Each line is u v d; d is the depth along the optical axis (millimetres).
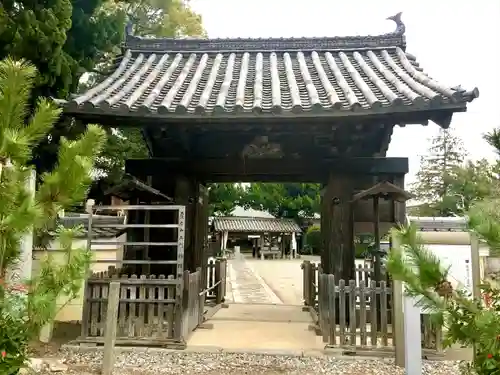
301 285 16875
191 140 7211
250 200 44438
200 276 7477
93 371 5129
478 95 5426
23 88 2928
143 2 12727
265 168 7203
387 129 6535
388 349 5586
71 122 7344
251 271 23984
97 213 10398
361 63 7996
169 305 5973
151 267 7141
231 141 7242
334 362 5457
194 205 7441
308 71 7887
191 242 7340
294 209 43938
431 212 27234
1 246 2934
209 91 6898
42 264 3463
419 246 2992
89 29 8352
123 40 8945
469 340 2945
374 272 6504
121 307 5992
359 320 5734
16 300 3330
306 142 7090
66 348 5852
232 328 7246
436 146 32031
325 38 8898
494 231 2898
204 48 8977
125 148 10109
